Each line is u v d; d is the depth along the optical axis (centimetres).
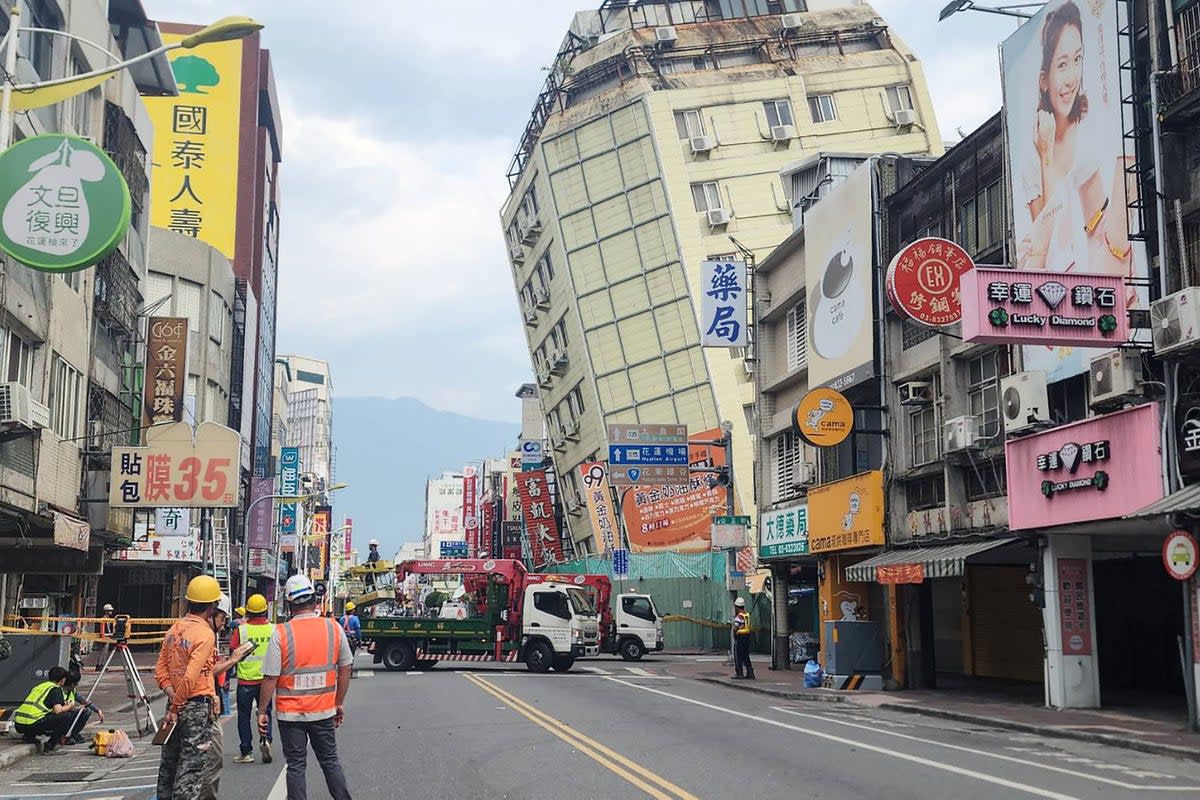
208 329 5234
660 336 5388
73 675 1532
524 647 3278
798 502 3083
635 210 5497
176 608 4731
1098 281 1708
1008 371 2153
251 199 6400
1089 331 1698
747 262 3675
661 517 5003
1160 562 2280
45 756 1402
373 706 1998
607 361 5512
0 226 1455
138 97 3033
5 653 1538
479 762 1227
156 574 4753
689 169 5447
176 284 5125
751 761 1217
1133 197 1744
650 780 1079
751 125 5516
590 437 5712
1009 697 2184
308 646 841
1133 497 1681
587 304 5588
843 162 3525
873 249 2648
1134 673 2355
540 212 5928
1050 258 1953
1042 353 1984
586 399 5700
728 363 5250
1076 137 1886
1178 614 2225
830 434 2564
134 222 3092
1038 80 2003
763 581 4656
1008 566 2658
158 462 2458
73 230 1470
